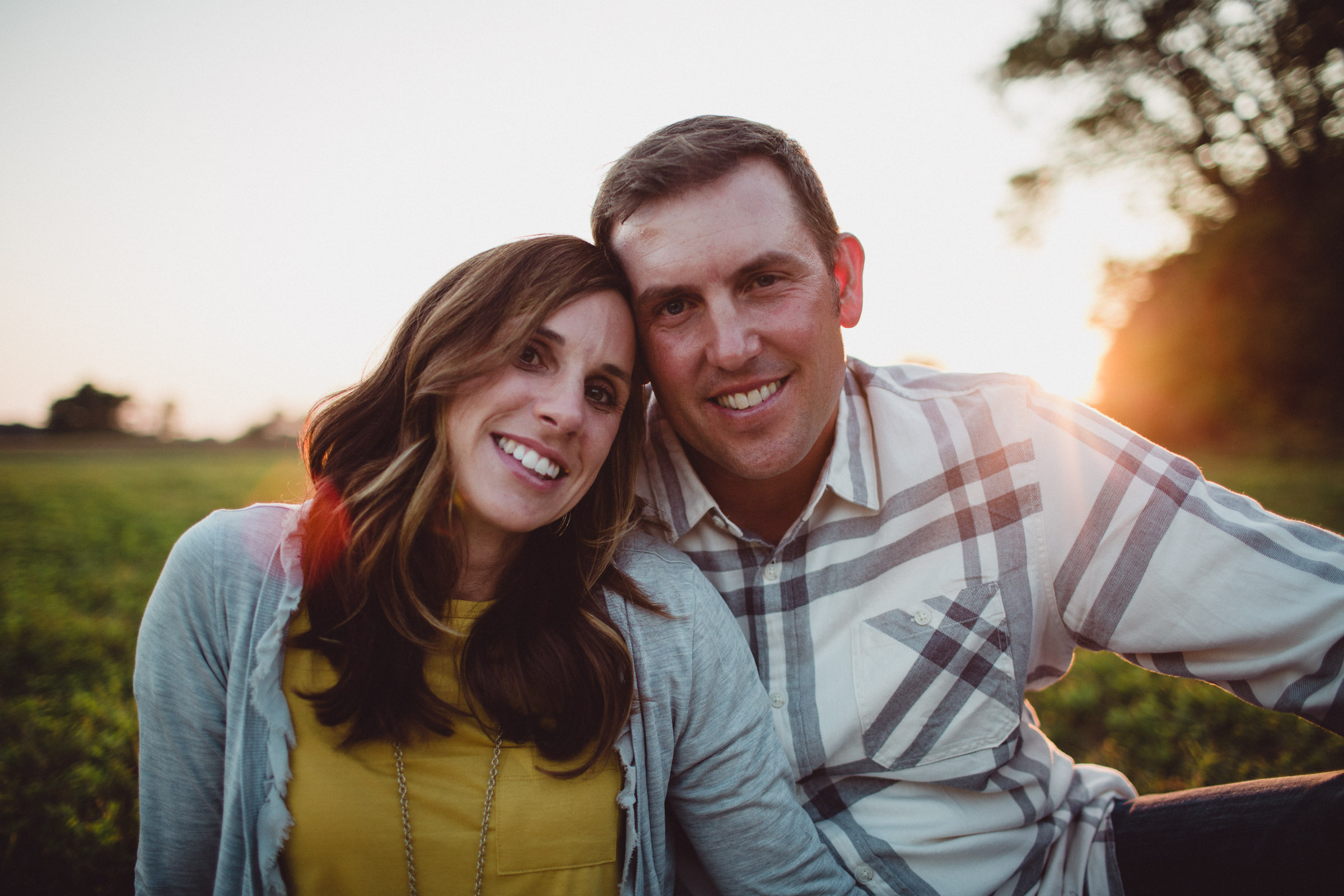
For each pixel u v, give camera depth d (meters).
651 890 1.47
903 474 1.76
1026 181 24.16
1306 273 19.45
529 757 1.40
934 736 1.68
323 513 1.41
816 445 1.74
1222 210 22.33
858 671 1.71
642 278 1.53
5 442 57.41
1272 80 20.20
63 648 4.24
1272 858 1.46
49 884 2.11
